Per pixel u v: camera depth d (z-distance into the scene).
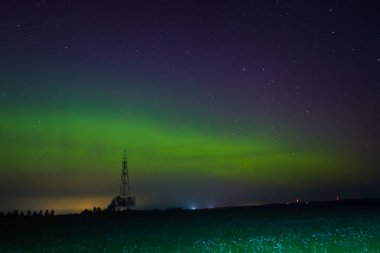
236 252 22.47
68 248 28.02
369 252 20.12
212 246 25.81
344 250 21.00
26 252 26.61
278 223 44.84
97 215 72.88
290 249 22.45
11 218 60.56
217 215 69.81
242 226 42.75
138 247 27.28
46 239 35.00
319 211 68.25
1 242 33.50
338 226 36.59
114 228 46.22
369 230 31.17
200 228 42.25
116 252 25.23
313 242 25.12
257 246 24.58
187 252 23.52
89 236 36.91
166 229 42.53
